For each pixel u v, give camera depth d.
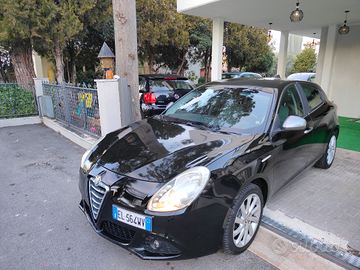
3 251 2.39
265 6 6.64
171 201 1.87
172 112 3.40
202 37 16.44
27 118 7.85
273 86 3.12
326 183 3.71
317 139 3.53
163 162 2.15
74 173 4.20
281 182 2.83
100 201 2.16
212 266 2.19
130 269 2.18
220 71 8.38
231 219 2.07
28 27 7.27
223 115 2.94
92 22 9.74
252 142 2.41
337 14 7.20
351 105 8.62
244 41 18.75
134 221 1.94
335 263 2.19
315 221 2.79
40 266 2.21
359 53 8.20
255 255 2.31
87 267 2.20
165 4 13.45
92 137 5.51
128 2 4.91
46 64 15.19
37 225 2.81
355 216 2.88
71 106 6.27
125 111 4.96
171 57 16.73
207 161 2.08
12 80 13.05
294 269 2.14
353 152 5.08
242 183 2.11
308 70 28.69
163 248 1.94
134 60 5.17
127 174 2.11
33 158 4.89
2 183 3.84
